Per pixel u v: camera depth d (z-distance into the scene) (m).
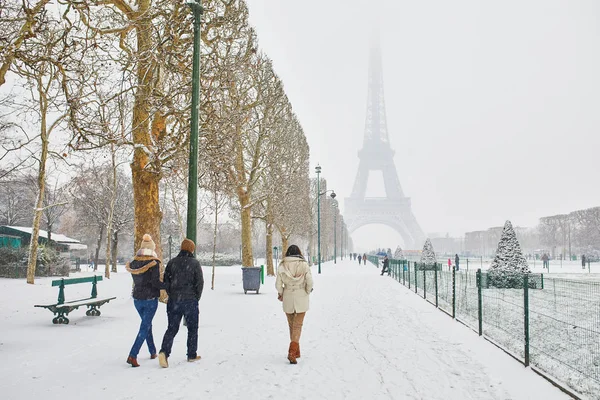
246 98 27.47
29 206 51.03
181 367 7.59
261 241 116.25
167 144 15.57
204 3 17.55
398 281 30.86
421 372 7.43
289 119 33.75
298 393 6.26
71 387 6.39
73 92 13.61
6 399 5.84
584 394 6.25
